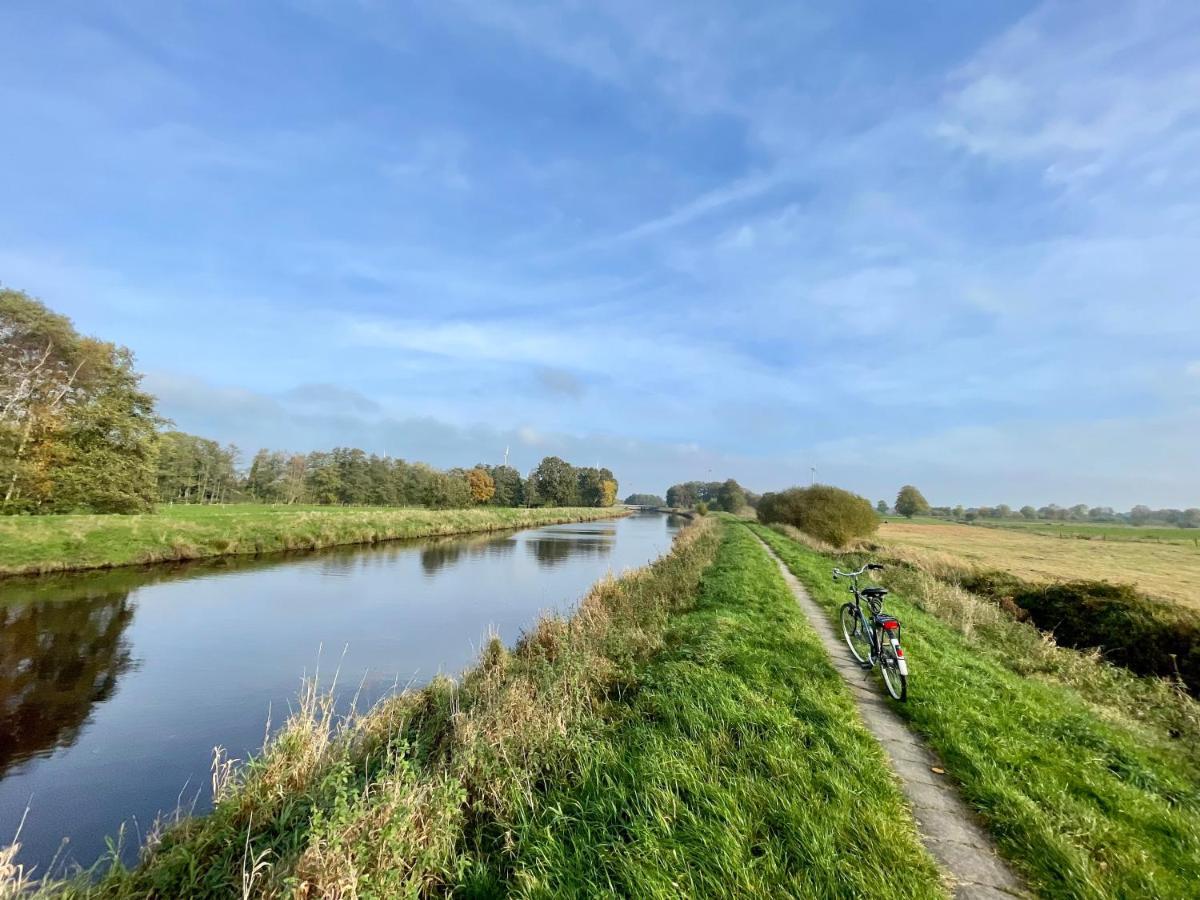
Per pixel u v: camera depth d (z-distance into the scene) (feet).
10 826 20.43
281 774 17.21
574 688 23.26
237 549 88.84
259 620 49.98
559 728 19.22
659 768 15.60
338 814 12.94
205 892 13.28
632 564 95.91
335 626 48.70
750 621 34.71
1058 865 11.93
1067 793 15.14
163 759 25.52
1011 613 49.55
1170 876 11.93
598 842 13.05
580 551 120.06
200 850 14.64
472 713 22.02
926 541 172.14
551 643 35.65
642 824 13.10
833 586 53.06
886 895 10.54
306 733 19.43
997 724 19.92
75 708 30.81
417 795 14.26
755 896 10.66
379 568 83.46
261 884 12.18
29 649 39.86
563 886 11.51
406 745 17.10
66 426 98.53
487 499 306.35
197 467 233.96
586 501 422.82
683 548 91.56
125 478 102.68
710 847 12.17
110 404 103.24
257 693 33.24
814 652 28.04
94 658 38.58
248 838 13.69
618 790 14.93
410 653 41.39
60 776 23.98
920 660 27.71
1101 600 44.19
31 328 94.27
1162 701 30.42
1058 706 23.61
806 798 14.07
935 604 47.37
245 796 16.43
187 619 49.47
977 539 196.54
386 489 258.37
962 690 23.53
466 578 77.30
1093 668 34.88
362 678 36.01
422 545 119.44
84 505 97.81
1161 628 38.29
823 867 11.43
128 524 80.33
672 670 25.20
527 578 78.64
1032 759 17.37
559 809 14.49
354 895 10.86
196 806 21.70
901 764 17.22
